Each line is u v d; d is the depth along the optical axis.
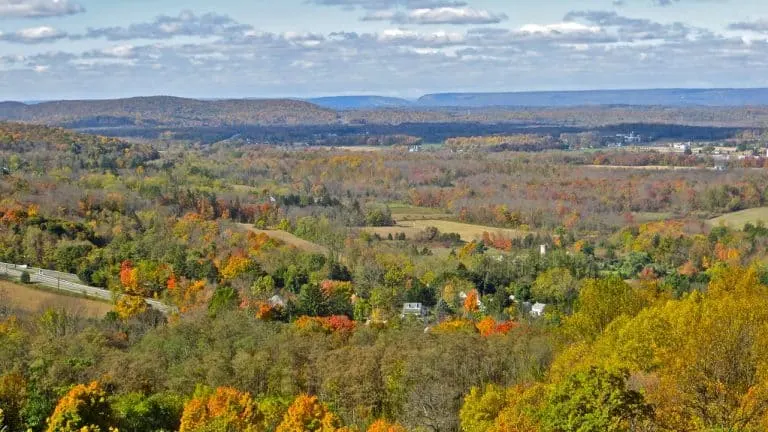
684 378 41.78
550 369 56.16
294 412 48.56
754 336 44.25
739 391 40.72
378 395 57.50
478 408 49.62
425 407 54.66
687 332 46.59
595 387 38.00
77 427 44.06
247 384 59.69
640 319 50.69
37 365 56.44
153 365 61.28
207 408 49.69
